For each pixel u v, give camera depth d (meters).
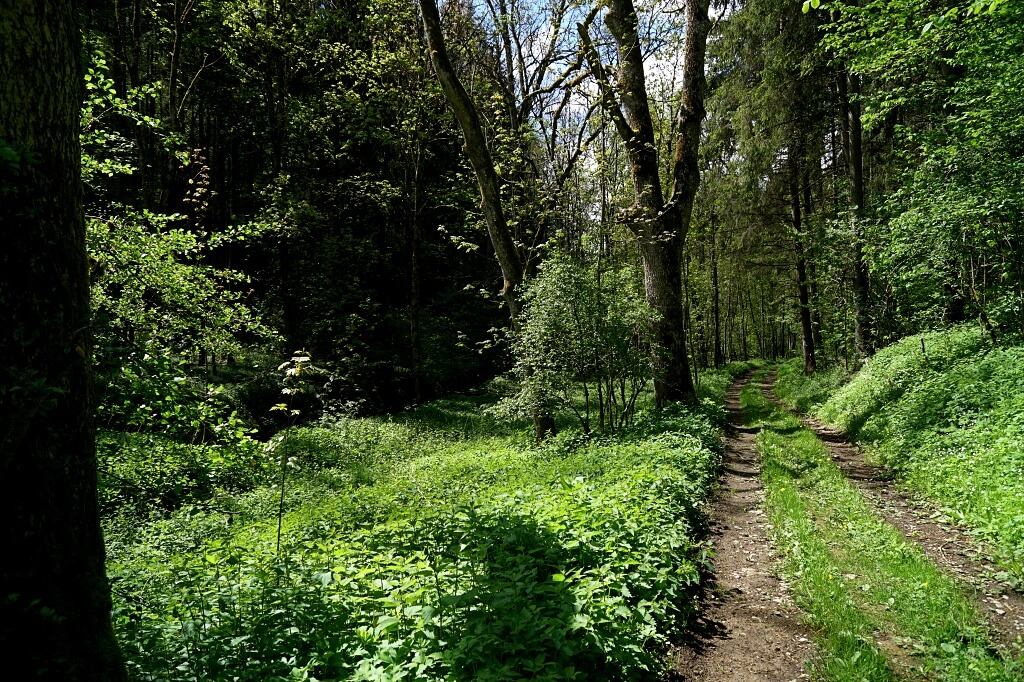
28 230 2.63
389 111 27.69
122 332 6.07
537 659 3.49
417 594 4.12
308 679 3.38
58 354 2.72
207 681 3.35
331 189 29.50
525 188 18.66
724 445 13.27
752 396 24.30
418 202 29.19
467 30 21.31
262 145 30.77
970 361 12.14
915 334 17.97
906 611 5.20
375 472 13.71
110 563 6.33
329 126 29.06
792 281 29.56
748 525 8.01
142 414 5.41
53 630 2.58
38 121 2.70
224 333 9.20
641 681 4.14
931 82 12.90
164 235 8.60
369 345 27.94
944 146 12.37
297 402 21.33
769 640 5.01
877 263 15.47
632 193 17.31
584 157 16.73
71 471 2.77
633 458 9.74
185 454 10.23
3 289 2.53
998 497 7.32
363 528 7.57
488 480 10.45
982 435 9.10
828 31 19.12
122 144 8.84
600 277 13.84
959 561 6.45
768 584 6.12
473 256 40.22
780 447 12.84
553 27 17.11
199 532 8.77
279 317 24.92
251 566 5.45
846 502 8.55
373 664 3.52
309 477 12.88
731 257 27.92
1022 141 10.67
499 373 32.34
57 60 2.79
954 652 4.51
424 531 6.32
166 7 22.97
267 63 25.83
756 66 22.22
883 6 11.53
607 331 13.26
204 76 27.91
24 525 2.55
